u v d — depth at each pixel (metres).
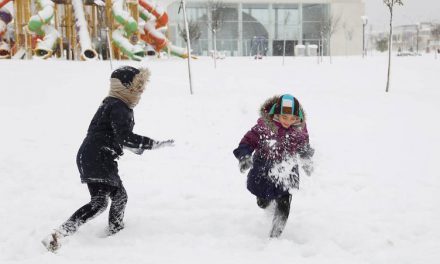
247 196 5.72
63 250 4.01
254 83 18.23
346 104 12.52
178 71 21.69
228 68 24.83
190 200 5.56
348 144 8.15
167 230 4.63
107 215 5.01
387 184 6.03
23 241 4.28
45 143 8.54
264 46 69.25
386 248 4.11
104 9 30.70
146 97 13.16
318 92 15.41
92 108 11.82
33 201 5.58
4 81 16.00
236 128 9.53
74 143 8.56
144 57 30.03
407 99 13.58
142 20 34.22
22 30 31.72
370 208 5.20
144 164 7.16
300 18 70.56
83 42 28.42
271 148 4.28
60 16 32.12
